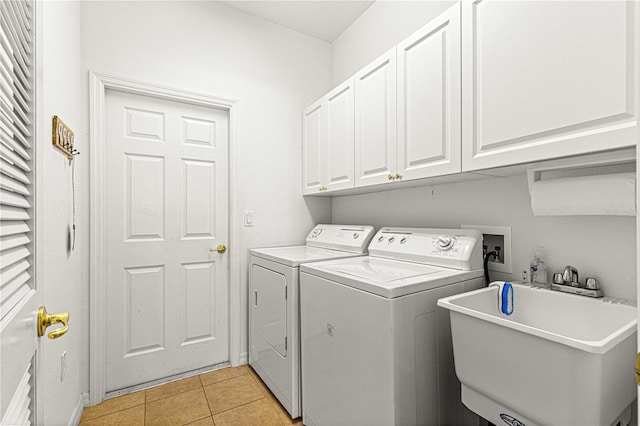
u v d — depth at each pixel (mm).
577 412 779
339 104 2088
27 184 779
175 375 2115
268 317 1961
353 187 1964
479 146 1226
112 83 1878
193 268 2191
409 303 1179
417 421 1186
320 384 1485
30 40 814
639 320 534
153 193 2059
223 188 2311
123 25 1922
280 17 2422
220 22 2258
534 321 1246
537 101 1029
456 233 1568
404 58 1571
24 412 704
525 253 1395
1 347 528
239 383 2049
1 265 564
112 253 1928
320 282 1491
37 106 831
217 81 2236
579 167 1120
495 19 1159
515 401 907
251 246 2363
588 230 1198
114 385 1925
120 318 1950
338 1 2234
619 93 846
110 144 1931
